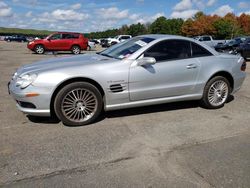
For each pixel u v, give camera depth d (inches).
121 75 194.7
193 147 160.1
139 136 174.7
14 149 154.0
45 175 129.3
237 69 240.1
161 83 208.8
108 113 217.0
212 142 167.5
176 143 165.3
